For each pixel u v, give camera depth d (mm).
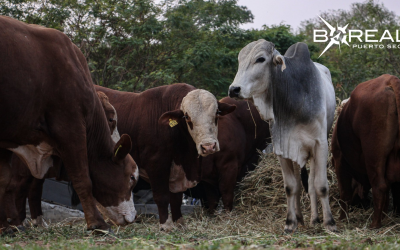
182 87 6582
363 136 6180
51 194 8805
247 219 6984
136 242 4094
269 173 8273
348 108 6621
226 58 16141
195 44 15969
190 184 6363
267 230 5938
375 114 6008
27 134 4773
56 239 4523
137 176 5676
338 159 7152
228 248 3348
